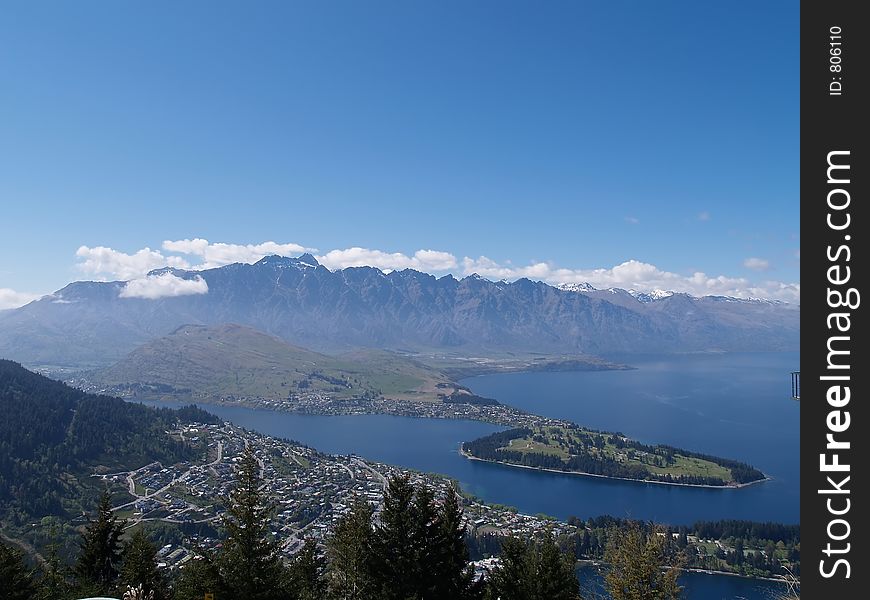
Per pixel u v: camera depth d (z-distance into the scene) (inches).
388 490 1825.8
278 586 1657.2
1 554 1882.4
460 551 1796.3
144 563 2011.6
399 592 1688.0
